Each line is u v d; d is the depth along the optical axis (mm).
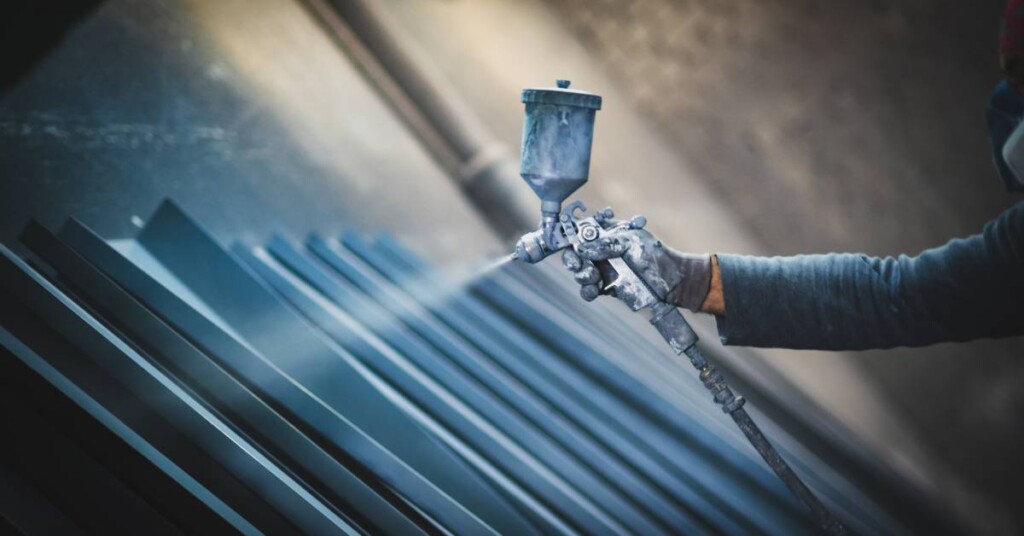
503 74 5699
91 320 1766
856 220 5543
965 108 5312
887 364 4945
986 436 4895
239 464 1720
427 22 5543
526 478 2311
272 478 1714
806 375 4895
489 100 5684
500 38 5688
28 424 1676
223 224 5367
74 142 5043
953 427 4914
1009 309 1771
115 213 5145
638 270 1739
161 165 5242
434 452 2115
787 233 5672
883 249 5516
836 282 1851
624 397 2855
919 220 5449
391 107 5520
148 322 2006
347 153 5531
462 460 2238
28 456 1677
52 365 1730
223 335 2105
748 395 3799
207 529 1662
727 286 1849
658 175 5773
